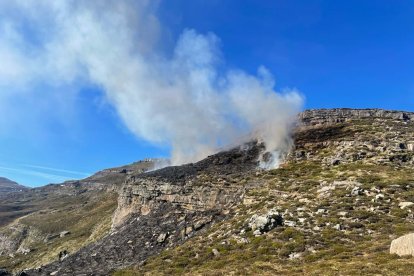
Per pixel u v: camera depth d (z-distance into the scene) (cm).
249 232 4541
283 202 5300
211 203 6475
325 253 3500
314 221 4331
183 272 4053
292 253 3731
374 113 9325
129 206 8125
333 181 5519
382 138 7194
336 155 6781
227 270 3588
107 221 12325
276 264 3528
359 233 3862
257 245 4131
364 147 6844
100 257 5862
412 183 4975
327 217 4341
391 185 4934
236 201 6212
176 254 4756
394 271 2634
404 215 4069
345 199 4712
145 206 7494
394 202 4462
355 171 5788
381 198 4581
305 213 4606
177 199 6938
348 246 3578
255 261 3722
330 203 4734
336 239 3806
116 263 5438
